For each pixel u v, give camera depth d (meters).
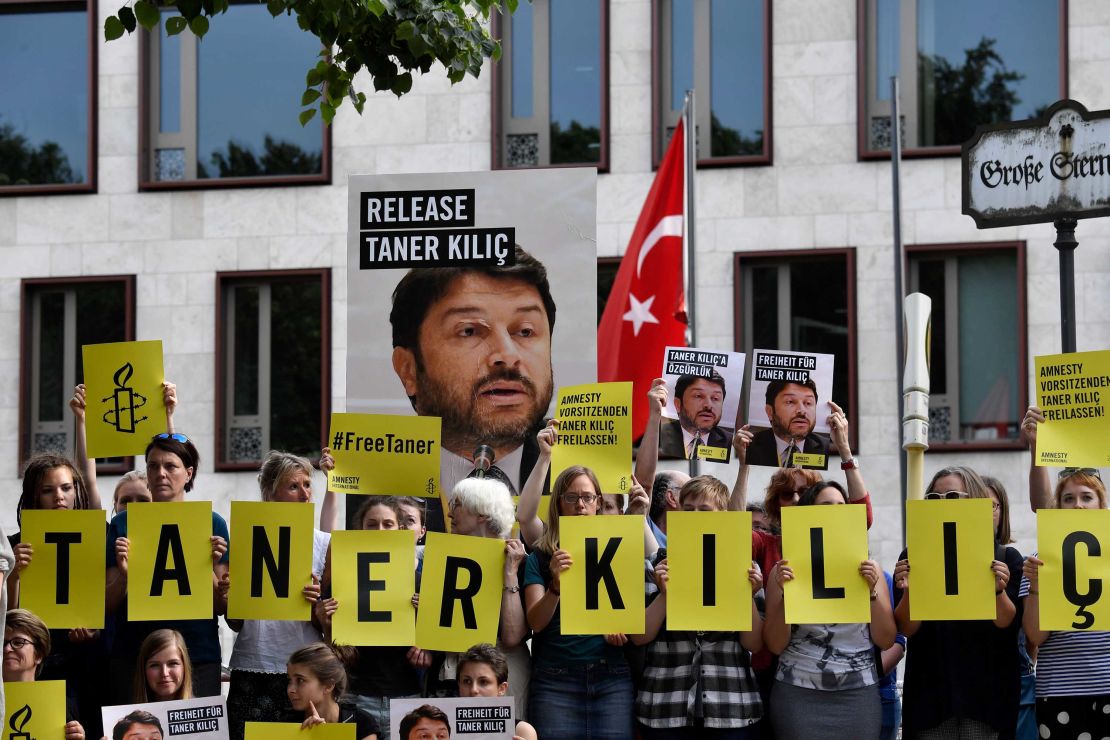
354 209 10.26
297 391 22.44
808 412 9.83
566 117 22.11
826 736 8.68
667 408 10.04
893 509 20.95
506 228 10.17
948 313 21.38
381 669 8.95
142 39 22.94
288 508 8.79
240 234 22.53
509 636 8.80
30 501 9.09
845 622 8.55
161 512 8.84
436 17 9.84
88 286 22.86
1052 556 8.52
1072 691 8.59
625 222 21.73
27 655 8.54
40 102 23.23
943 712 8.77
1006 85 21.45
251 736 8.54
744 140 21.75
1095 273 20.94
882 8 21.69
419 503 10.12
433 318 10.20
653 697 8.76
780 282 21.62
